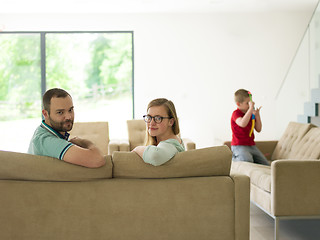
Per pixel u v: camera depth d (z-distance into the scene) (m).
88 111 7.77
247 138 4.44
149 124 2.27
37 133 2.14
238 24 7.47
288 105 6.68
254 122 4.45
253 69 7.53
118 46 7.73
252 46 7.51
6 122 7.67
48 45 7.58
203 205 2.10
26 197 2.03
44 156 2.06
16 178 2.06
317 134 3.94
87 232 2.06
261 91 7.55
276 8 7.16
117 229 2.07
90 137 5.94
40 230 2.04
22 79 7.64
